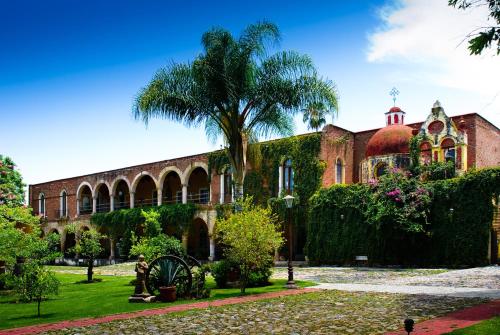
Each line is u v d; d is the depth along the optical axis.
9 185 28.48
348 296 13.48
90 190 54.53
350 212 28.83
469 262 24.55
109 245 48.69
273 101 21.56
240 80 21.38
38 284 11.96
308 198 32.88
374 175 32.56
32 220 20.80
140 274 14.15
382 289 14.99
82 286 20.17
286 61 21.62
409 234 26.50
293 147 34.16
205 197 44.47
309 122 24.67
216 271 17.53
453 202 25.50
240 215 16.31
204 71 21.03
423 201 25.77
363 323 9.41
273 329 9.12
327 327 9.14
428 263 26.11
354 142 37.47
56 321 10.80
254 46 21.36
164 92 21.22
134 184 46.53
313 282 17.86
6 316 11.92
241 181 21.70
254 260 15.62
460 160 28.86
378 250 27.39
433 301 11.95
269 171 35.41
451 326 8.71
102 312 11.98
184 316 10.89
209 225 37.97
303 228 34.34
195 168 41.62
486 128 33.69
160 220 40.53
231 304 12.62
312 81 21.41
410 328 4.86
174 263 14.48
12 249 17.91
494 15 6.98
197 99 21.31
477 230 24.47
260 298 13.66
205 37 21.56
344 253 28.75
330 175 34.03
